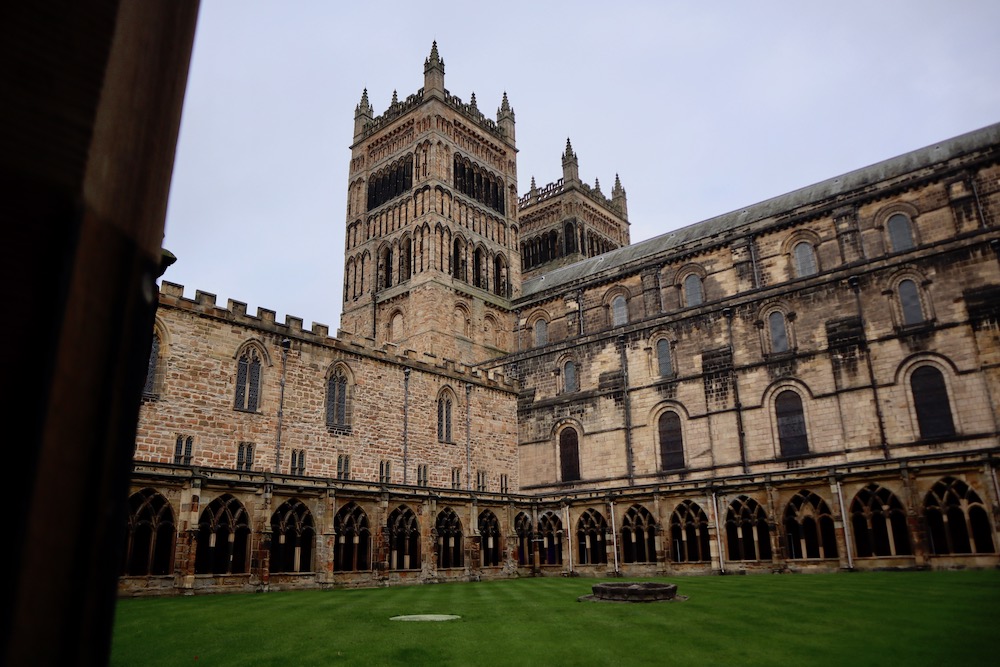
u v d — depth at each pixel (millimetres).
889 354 52906
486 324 86562
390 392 58656
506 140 100000
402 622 23641
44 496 2049
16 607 1923
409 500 48094
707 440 60031
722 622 22672
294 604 30078
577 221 109812
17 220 2049
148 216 2717
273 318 51406
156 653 17984
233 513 38750
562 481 67812
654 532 54781
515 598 32688
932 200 57250
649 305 72000
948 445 49094
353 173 98438
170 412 44469
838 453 53469
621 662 16672
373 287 89125
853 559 45719
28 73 2145
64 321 2102
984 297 49812
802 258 63438
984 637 18688
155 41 2781
